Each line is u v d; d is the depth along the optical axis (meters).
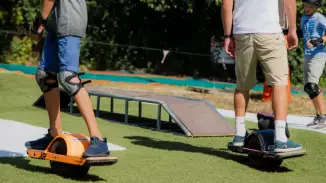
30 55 15.05
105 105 8.50
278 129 4.26
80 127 6.11
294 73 15.66
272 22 4.38
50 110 3.94
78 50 3.72
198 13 16.30
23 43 14.91
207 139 5.74
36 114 6.98
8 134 5.25
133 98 6.51
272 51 4.35
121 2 16.02
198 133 5.90
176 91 11.91
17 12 14.70
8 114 6.86
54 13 3.73
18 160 4.13
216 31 16.70
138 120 7.08
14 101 8.17
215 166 4.37
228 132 6.08
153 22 16.64
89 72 14.62
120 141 5.31
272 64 4.36
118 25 16.22
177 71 16.81
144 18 16.48
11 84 9.80
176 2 15.62
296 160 4.82
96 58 15.83
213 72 16.98
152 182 3.71
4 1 14.76
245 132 4.70
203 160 4.57
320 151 5.33
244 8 4.44
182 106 6.32
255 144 4.45
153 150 4.92
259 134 4.41
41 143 3.92
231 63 16.88
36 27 3.81
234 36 4.54
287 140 4.26
